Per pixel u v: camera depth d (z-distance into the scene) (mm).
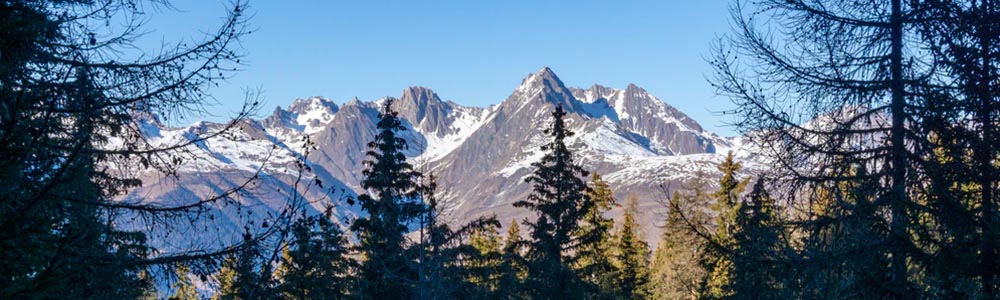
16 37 6434
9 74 6441
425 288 20047
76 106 7199
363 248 22250
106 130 7641
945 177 9117
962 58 8781
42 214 6109
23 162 5613
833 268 9781
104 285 7301
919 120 9336
